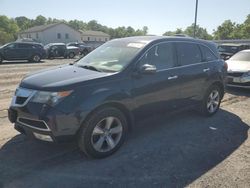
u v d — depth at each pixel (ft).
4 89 32.65
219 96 22.81
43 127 13.29
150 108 16.85
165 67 17.76
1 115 21.68
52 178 12.96
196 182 12.87
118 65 15.90
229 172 13.75
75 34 240.32
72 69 16.17
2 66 63.36
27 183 12.53
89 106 13.65
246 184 12.78
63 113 13.15
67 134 13.44
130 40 18.37
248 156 15.46
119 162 14.52
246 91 32.45
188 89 19.36
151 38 18.16
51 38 228.84
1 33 293.23
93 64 16.96
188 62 19.53
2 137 17.24
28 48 77.15
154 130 19.01
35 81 14.32
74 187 12.32
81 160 14.62
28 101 13.73
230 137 18.11
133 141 17.12
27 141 16.65
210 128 19.62
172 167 14.12
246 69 31.37
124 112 15.65
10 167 13.79
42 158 14.73
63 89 13.38
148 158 15.01
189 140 17.47
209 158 15.14
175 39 19.06
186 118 21.65
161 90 17.22
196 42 20.70
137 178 13.10
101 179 12.96
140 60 16.26
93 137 14.33
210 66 21.21
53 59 94.79
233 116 22.57
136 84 15.75
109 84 14.64
